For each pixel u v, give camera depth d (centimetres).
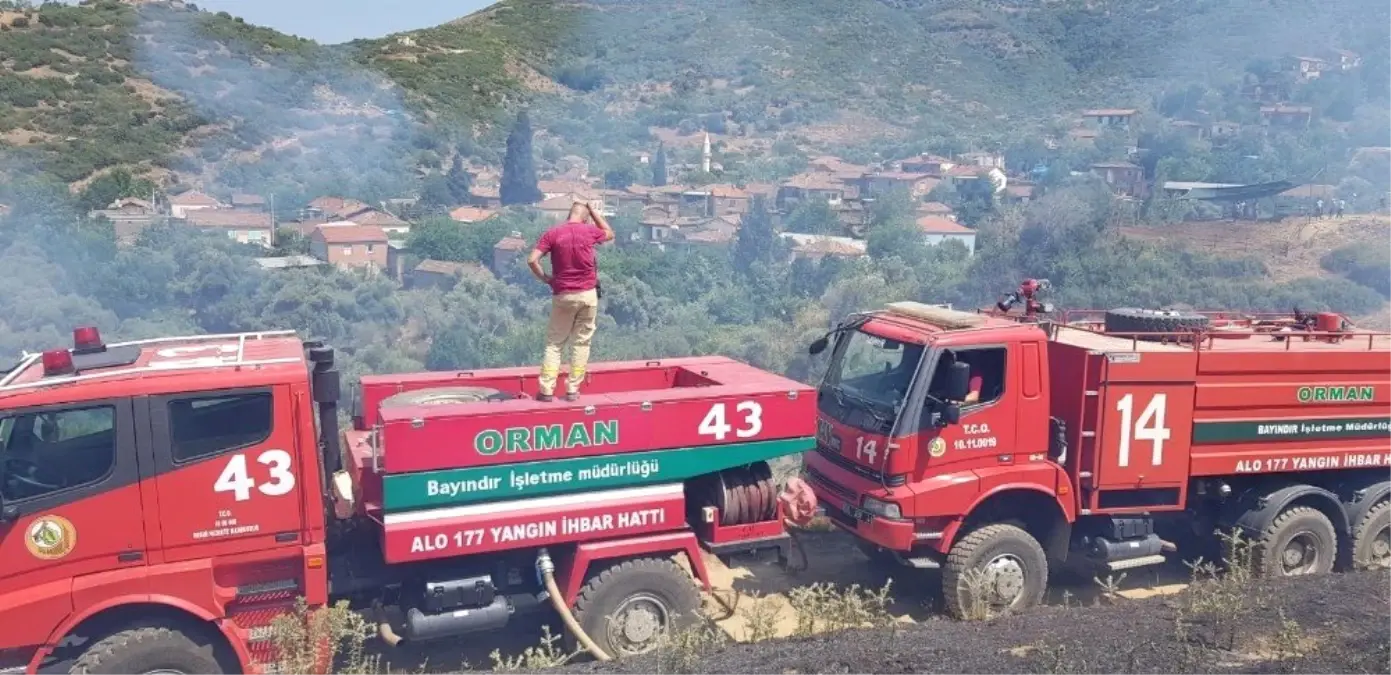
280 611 689
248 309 5362
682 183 13850
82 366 674
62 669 645
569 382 785
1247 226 5969
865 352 927
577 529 743
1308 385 954
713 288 6938
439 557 709
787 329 4691
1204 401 921
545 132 16212
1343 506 989
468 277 6831
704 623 786
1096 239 5616
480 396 798
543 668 693
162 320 4928
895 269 6606
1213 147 11800
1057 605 926
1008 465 877
